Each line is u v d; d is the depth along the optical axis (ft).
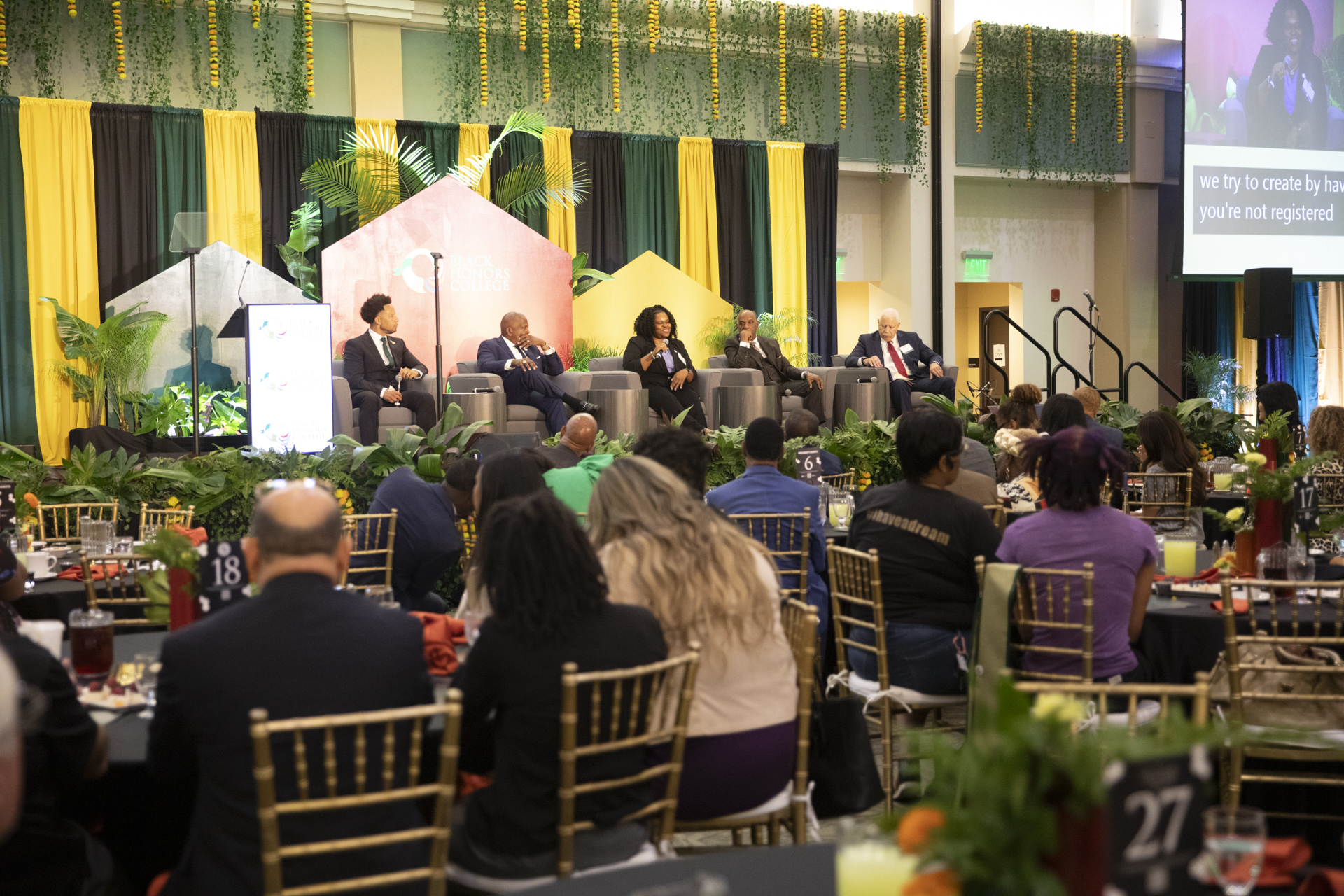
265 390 22.25
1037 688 5.38
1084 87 41.39
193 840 5.71
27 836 5.79
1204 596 10.37
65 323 28.94
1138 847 3.47
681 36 36.42
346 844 5.40
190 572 8.54
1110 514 9.61
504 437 19.58
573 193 34.12
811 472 17.06
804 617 7.99
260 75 32.12
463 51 33.83
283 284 30.40
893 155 39.68
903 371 33.17
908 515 10.53
